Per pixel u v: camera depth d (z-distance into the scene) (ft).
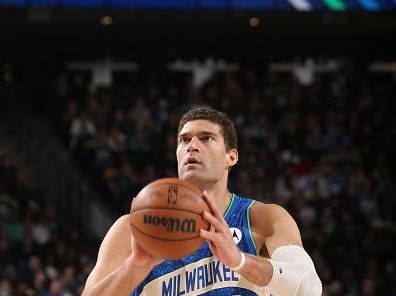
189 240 12.11
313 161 68.64
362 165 69.56
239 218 14.51
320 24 75.36
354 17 72.43
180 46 83.82
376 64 84.28
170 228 12.06
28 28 77.20
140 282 13.29
